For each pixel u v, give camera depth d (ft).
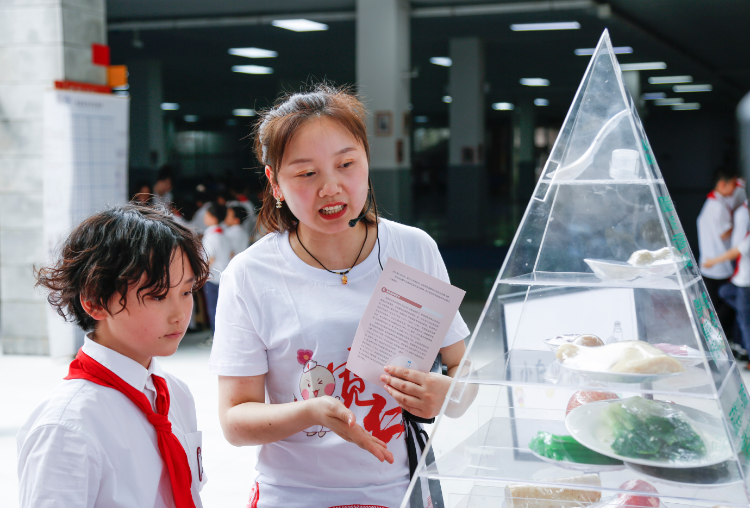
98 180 17.58
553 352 3.79
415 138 107.96
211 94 67.92
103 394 3.67
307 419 3.89
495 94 70.74
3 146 18.03
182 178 95.25
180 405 4.50
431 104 85.10
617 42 37.55
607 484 3.47
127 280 3.51
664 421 3.40
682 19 32.63
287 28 34.42
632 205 3.71
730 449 3.20
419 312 4.11
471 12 29.84
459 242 42.32
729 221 16.62
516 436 3.72
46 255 16.72
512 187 83.76
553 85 63.10
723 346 3.87
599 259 3.77
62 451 3.41
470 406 3.70
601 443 3.42
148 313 3.67
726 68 51.98
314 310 4.33
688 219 52.85
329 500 4.32
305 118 4.04
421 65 50.47
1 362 17.57
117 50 42.50
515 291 3.85
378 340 4.17
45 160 16.53
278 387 4.47
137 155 47.85
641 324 3.69
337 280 4.42
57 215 16.70
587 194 3.79
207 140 98.84
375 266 4.52
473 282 29.04
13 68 17.78
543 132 92.79
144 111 47.44
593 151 3.81
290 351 4.33
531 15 30.89
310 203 4.12
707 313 3.86
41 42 17.53
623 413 3.47
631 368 3.31
